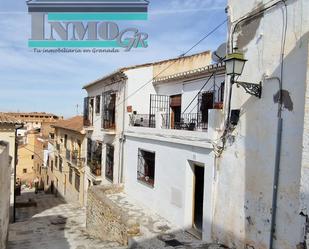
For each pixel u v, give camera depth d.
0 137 15.28
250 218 6.75
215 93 10.52
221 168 7.75
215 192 7.93
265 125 6.43
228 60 6.47
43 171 35.03
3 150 8.11
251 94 6.61
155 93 14.55
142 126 13.27
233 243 7.26
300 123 5.61
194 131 8.73
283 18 6.06
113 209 9.90
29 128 45.47
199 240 8.30
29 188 35.34
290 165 5.78
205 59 15.60
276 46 6.22
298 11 5.73
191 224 9.06
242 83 6.43
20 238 11.67
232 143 7.38
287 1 5.96
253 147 6.74
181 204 9.31
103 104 16.62
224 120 7.69
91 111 19.17
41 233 12.51
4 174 8.30
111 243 9.50
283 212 5.90
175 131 9.62
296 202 5.62
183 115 12.27
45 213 17.88
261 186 6.49
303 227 4.93
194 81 11.89
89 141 19.36
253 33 6.86
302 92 5.58
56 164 28.75
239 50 7.25
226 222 7.51
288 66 5.91
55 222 14.75
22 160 39.50
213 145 7.89
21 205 20.53
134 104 14.23
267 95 6.40
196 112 11.56
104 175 16.73
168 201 10.05
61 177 26.39
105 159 16.66
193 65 15.39
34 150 39.50
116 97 15.34
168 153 10.12
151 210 11.11
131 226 8.73
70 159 22.80
